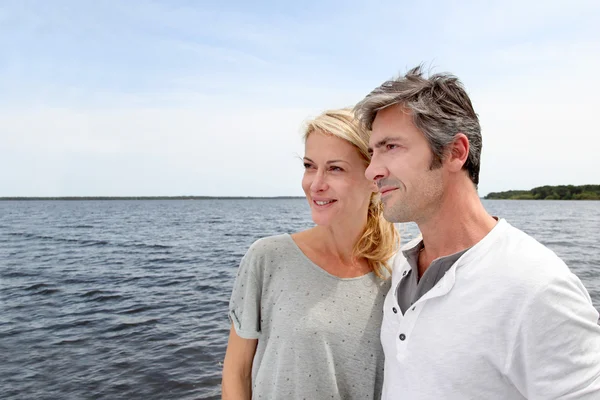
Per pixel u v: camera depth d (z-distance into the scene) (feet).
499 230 4.24
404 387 4.41
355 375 5.50
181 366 22.90
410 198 4.36
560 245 80.07
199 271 55.62
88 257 71.05
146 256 71.92
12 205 507.71
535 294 3.65
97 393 20.13
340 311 5.55
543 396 3.65
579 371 3.54
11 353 25.32
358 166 5.51
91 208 392.06
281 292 5.71
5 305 37.93
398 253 5.64
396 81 4.45
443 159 4.24
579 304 3.65
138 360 23.85
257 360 5.85
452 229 4.42
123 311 35.04
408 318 4.44
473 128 4.28
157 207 415.03
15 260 67.72
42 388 20.77
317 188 5.50
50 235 117.39
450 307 4.13
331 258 5.88
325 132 5.41
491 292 3.91
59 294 42.29
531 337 3.67
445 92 4.21
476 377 3.96
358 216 5.69
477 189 4.51
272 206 437.17
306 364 5.40
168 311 34.76
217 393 19.85
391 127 4.40
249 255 6.02
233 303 6.05
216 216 229.04
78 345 26.58
